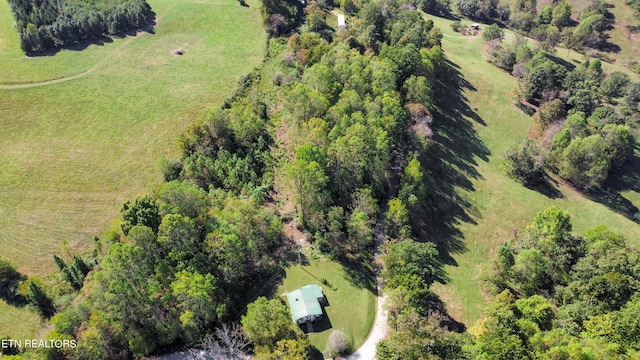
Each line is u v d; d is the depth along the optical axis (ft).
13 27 540.52
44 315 288.10
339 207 339.77
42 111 448.65
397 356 249.96
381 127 387.34
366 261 331.16
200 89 495.00
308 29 598.34
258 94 486.79
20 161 399.24
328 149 360.89
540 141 521.65
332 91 423.64
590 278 324.60
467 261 369.91
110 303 258.98
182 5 643.04
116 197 375.25
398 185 401.49
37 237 342.64
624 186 486.79
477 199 433.48
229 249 287.28
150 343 262.88
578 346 254.47
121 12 570.46
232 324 279.90
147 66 523.29
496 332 270.67
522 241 380.37
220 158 386.11
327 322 287.28
